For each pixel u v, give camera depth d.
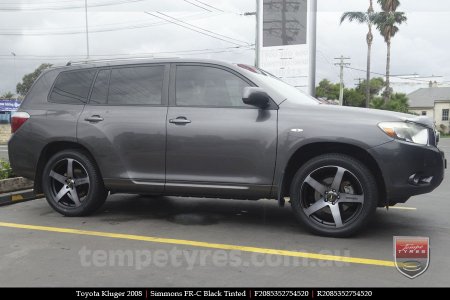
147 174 5.48
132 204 6.75
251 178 5.08
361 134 4.71
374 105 46.88
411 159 4.62
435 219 5.91
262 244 4.73
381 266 4.09
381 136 4.67
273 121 5.00
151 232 5.20
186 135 5.27
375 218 5.94
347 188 4.90
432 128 4.93
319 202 4.96
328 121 4.83
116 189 5.66
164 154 5.38
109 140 5.58
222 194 5.23
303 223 5.03
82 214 5.90
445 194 8.02
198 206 6.61
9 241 4.84
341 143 4.79
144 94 5.61
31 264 4.13
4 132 37.50
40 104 6.07
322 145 4.92
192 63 5.50
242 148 5.07
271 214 6.10
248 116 5.10
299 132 4.87
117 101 5.71
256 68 5.78
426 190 4.73
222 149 5.14
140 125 5.46
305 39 11.17
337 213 4.88
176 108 5.38
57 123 5.86
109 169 5.62
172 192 5.43
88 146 5.67
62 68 6.16
